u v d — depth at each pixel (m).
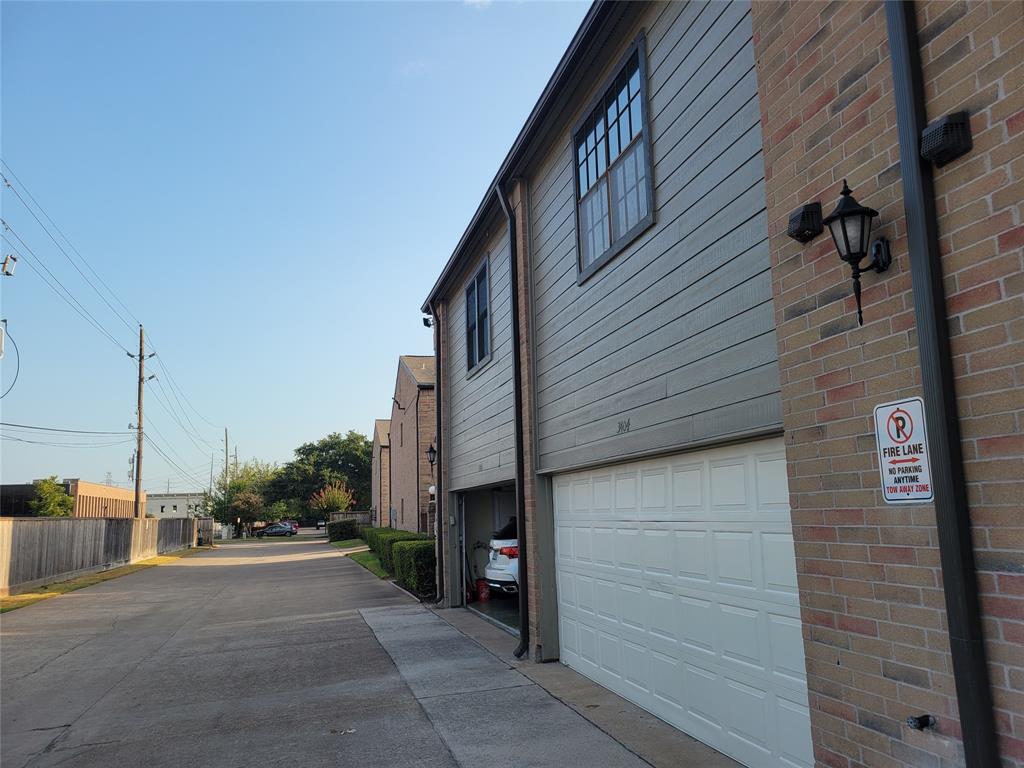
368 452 88.19
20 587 19.20
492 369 11.14
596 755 5.23
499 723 6.12
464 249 12.25
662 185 5.91
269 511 77.12
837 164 3.59
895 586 3.19
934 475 2.91
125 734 6.39
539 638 8.39
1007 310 2.71
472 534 14.65
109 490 45.75
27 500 39.53
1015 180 2.71
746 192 4.72
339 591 17.41
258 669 8.84
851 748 3.42
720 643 5.12
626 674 6.61
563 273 8.18
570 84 7.52
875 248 3.30
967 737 2.76
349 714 6.66
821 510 3.65
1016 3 2.73
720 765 4.89
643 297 6.18
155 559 33.47
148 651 10.40
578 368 7.63
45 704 7.57
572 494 8.02
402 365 28.84
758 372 4.53
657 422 5.84
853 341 3.46
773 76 4.11
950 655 2.91
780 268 4.00
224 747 5.89
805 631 3.75
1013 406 2.68
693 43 5.46
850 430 3.46
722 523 5.12
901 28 3.13
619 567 6.79
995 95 2.79
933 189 3.03
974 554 2.81
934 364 2.93
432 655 9.13
